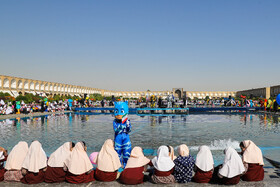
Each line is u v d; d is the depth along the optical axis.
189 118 18.12
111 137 8.95
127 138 4.67
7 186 3.68
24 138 8.70
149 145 7.44
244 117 19.11
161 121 15.41
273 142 7.93
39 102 31.05
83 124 13.55
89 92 74.19
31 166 3.73
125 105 4.70
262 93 66.31
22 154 3.97
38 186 3.68
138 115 21.59
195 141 8.14
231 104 33.84
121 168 4.69
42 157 3.82
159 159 3.78
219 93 89.50
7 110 19.67
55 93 52.94
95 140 8.34
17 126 12.55
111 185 3.71
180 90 75.19
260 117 18.95
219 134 9.69
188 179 3.77
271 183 3.76
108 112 26.58
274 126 12.52
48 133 9.96
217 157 5.82
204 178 3.75
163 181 3.74
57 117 19.09
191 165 3.77
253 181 3.83
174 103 25.16
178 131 10.62
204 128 11.62
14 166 3.86
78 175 3.76
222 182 3.72
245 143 4.02
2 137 8.93
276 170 4.57
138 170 3.75
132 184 3.71
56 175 3.79
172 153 3.91
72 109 29.52
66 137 8.95
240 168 3.62
